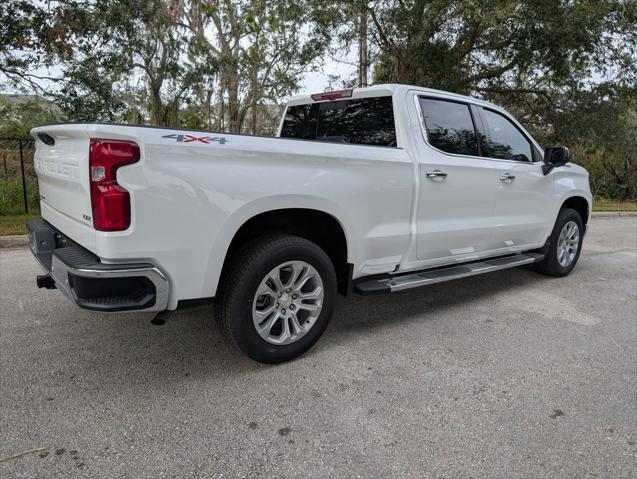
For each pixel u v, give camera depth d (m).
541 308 4.55
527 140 5.02
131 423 2.51
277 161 2.93
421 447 2.36
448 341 3.69
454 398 2.83
